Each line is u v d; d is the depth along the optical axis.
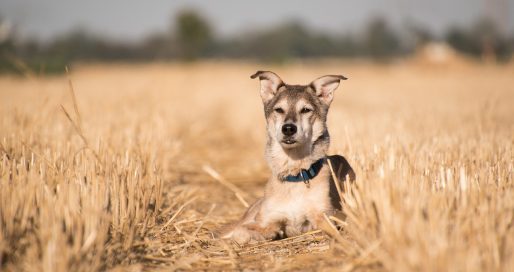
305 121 6.98
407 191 5.39
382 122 12.23
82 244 5.29
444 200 5.30
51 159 7.42
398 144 8.42
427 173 6.46
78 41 93.94
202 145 15.92
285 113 7.00
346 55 130.12
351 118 13.73
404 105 18.23
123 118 13.02
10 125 10.18
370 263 5.11
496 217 4.96
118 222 6.12
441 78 37.78
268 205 7.03
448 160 7.25
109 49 97.19
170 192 8.77
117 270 5.27
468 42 84.06
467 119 13.73
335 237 5.85
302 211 6.95
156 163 8.50
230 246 6.43
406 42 83.56
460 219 5.00
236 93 31.56
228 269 5.61
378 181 5.62
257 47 131.75
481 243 4.63
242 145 16.09
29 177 5.96
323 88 7.43
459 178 6.00
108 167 6.99
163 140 11.24
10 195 5.56
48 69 34.19
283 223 7.07
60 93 17.41
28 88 23.06
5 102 15.09
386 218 5.06
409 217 4.90
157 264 5.77
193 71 52.12
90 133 10.22
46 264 4.72
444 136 9.88
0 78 30.06
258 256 6.08
